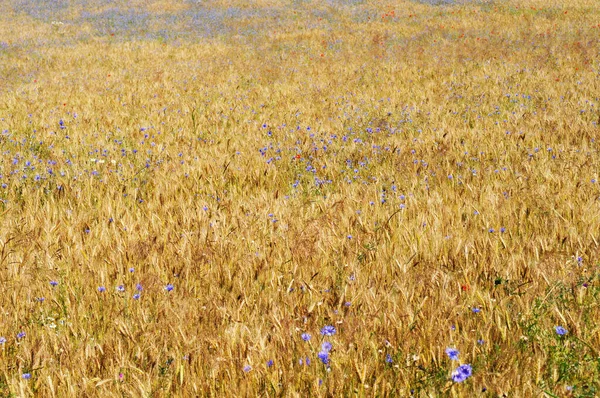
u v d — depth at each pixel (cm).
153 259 421
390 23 2517
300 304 359
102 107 1197
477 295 345
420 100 1166
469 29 2225
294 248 437
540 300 332
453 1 3031
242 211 552
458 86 1288
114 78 1584
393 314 319
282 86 1381
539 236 429
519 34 2011
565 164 646
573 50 1642
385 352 299
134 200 586
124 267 420
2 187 630
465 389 260
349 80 1445
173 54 2028
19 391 270
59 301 369
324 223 490
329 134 884
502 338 304
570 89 1150
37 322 343
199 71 1669
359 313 343
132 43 2284
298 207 553
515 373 269
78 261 428
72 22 2917
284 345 306
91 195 614
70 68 1805
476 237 442
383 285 379
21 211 561
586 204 501
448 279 372
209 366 295
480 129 864
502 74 1381
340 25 2533
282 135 897
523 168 651
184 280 400
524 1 2852
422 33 2194
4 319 342
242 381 273
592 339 298
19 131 961
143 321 343
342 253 429
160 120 1060
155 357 300
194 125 995
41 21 2967
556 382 264
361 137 875
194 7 3219
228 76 1566
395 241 448
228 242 455
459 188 590
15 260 430
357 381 275
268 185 656
